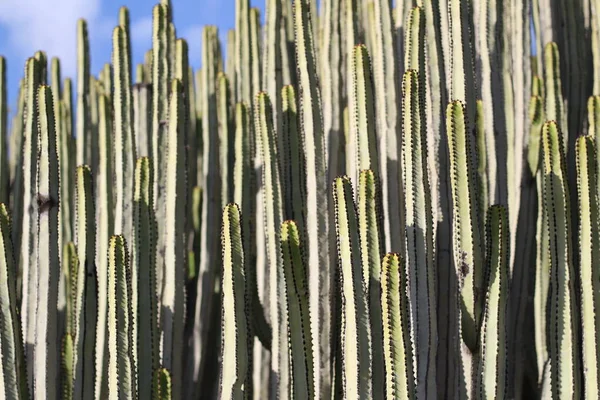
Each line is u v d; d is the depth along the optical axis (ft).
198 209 13.42
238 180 10.85
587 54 13.25
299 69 9.83
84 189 9.97
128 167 10.98
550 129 8.82
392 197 8.99
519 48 11.35
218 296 12.27
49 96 9.30
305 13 9.86
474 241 8.43
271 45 11.40
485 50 10.39
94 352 9.78
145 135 12.41
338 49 10.51
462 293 8.42
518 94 11.28
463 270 8.43
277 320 9.30
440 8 10.03
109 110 11.43
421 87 9.11
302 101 9.73
